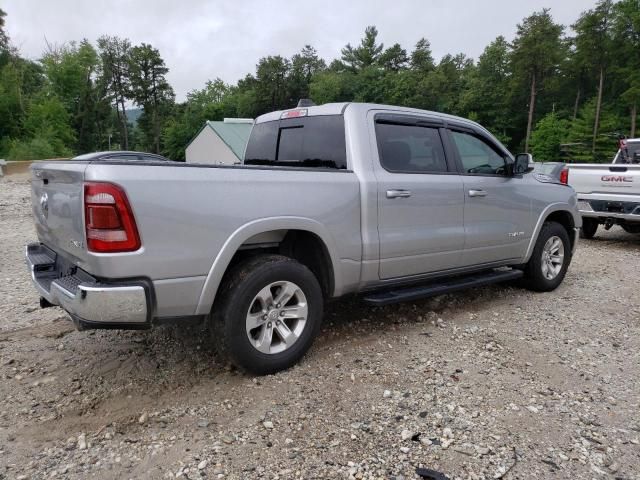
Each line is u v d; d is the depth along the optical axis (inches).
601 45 2178.9
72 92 2844.5
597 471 98.7
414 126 171.0
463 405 122.5
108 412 118.6
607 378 139.2
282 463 99.3
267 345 134.7
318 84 3134.8
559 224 227.3
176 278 116.9
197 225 118.6
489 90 2751.0
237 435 108.9
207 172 121.5
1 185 802.8
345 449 104.2
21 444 105.6
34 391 128.3
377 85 3004.4
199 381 134.3
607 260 304.2
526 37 2443.4
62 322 178.5
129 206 109.0
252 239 137.8
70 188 117.3
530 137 2453.2
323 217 141.2
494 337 168.1
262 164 183.9
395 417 116.6
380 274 158.7
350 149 152.9
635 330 178.2
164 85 3545.8
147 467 98.0
